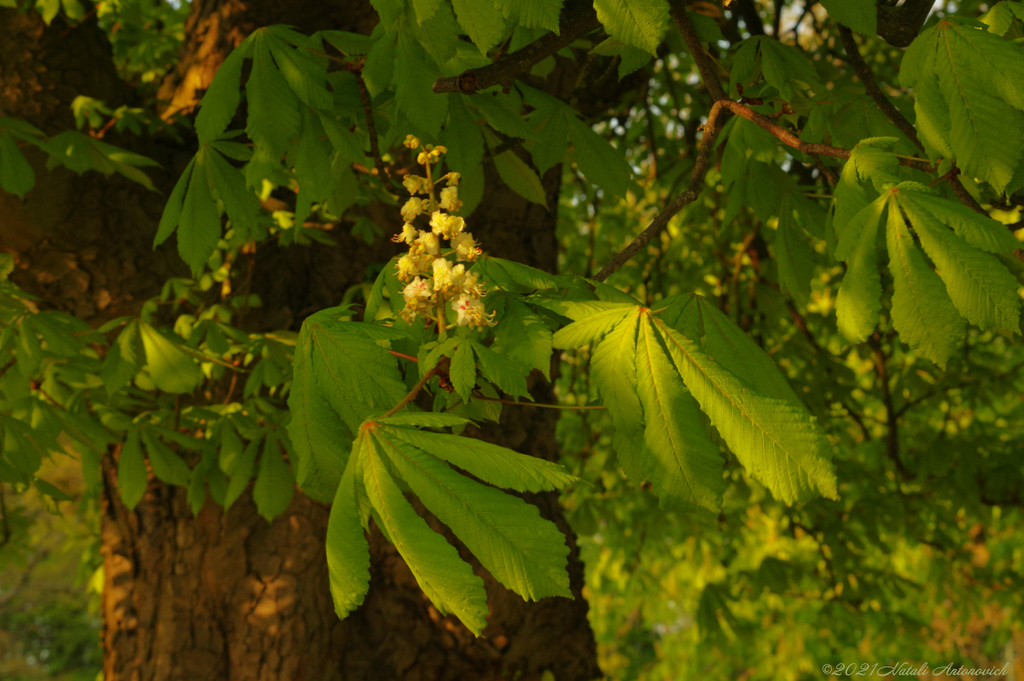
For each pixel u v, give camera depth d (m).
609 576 6.52
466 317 0.92
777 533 5.69
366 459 0.84
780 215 1.70
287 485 2.30
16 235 2.64
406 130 1.64
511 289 1.05
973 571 5.12
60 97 2.75
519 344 0.96
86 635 17.91
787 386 1.08
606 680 3.41
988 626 10.12
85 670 17.78
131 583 3.07
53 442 1.98
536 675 3.15
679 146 5.04
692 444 0.89
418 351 1.03
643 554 6.37
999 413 5.43
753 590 4.34
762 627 6.90
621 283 5.25
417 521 0.79
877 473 4.59
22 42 2.66
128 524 3.09
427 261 1.03
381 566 3.05
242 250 2.97
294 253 3.08
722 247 4.88
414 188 1.07
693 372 0.90
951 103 0.99
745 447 0.87
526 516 0.78
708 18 1.59
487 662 3.07
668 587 7.66
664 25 1.09
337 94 1.60
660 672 9.21
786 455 0.86
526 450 3.15
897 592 4.81
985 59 0.96
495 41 1.10
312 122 1.46
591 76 2.97
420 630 3.03
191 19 3.07
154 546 3.02
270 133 1.40
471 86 1.39
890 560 6.21
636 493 5.02
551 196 3.30
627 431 0.93
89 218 2.74
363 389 0.97
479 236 3.10
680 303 1.10
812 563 5.56
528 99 1.83
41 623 18.59
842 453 4.93
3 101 2.65
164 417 2.38
